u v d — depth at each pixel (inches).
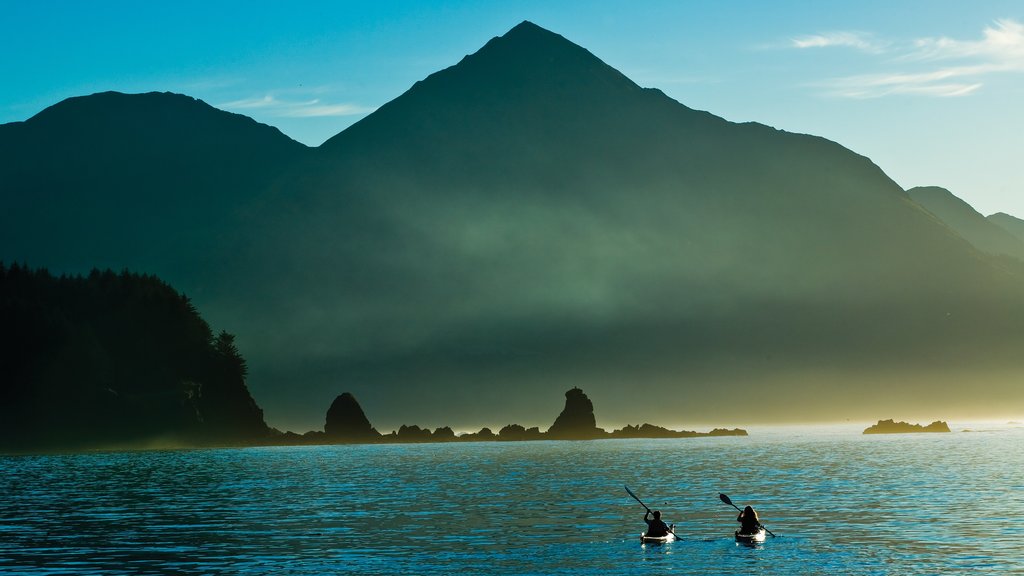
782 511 3408.0
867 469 5605.3
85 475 5477.4
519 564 2394.2
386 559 2463.1
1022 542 2655.0
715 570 2314.2
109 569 2342.5
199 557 2490.2
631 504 3718.0
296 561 2434.8
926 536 2778.1
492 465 6619.1
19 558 2485.2
